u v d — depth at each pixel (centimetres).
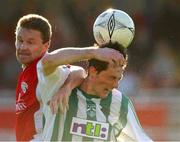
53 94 1720
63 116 1739
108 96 1777
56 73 1689
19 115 1766
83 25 5944
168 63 5619
